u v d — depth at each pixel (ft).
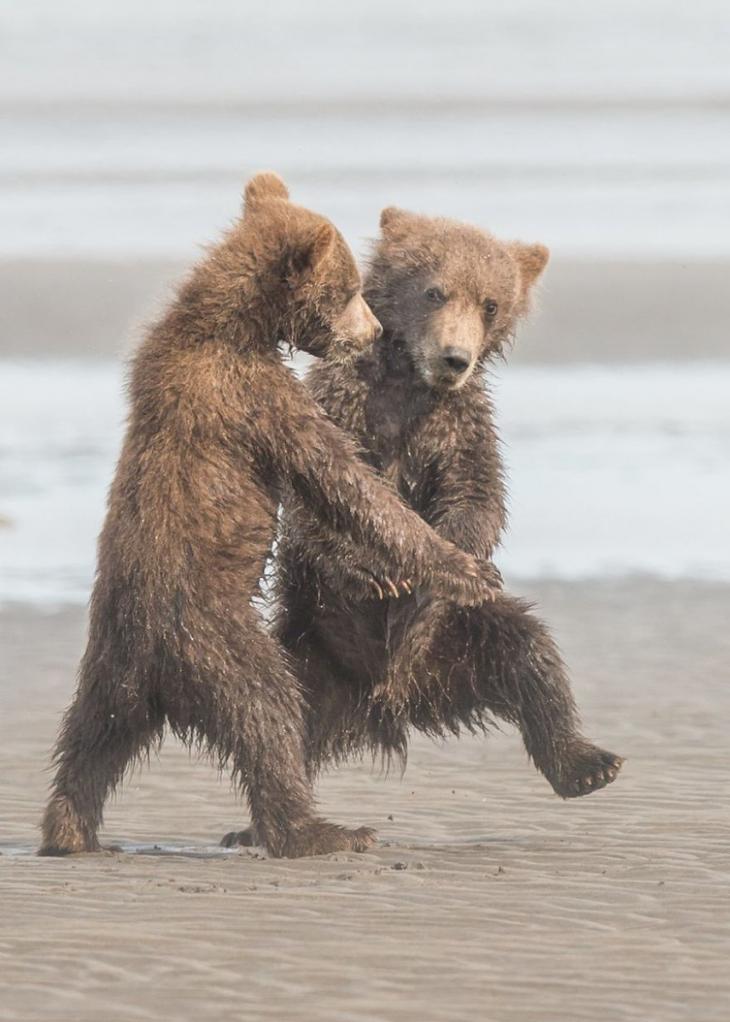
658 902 32.30
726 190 180.75
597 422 99.60
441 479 44.45
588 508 81.15
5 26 373.81
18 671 58.44
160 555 37.55
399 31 371.15
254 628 38.01
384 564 39.81
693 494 83.56
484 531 43.57
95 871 35.09
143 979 27.45
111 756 38.75
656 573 71.67
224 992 26.84
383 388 44.73
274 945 29.30
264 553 38.73
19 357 119.34
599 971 27.94
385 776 46.47
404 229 46.96
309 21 390.42
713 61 318.45
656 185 184.85
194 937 29.71
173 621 37.47
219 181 186.19
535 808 42.63
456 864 35.83
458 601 40.09
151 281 135.23
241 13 399.65
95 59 323.98
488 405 44.96
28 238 151.84
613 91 273.75
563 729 41.78
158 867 35.58
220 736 37.81
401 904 32.12
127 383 39.86
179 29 372.38
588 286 134.00
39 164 201.26
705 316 127.75
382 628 42.55
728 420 100.01
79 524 78.18
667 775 45.50
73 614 65.98
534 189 182.39
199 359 38.65
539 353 119.75
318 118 242.78
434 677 42.37
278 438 38.68
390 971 27.94
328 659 43.01
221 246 40.37
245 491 38.32
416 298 45.24
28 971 27.81
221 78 296.92
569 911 31.65
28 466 88.33
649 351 120.88
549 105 256.93
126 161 202.69
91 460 89.56
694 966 28.19
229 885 33.60
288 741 37.81
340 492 39.22
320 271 39.86
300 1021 25.61
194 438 37.96
